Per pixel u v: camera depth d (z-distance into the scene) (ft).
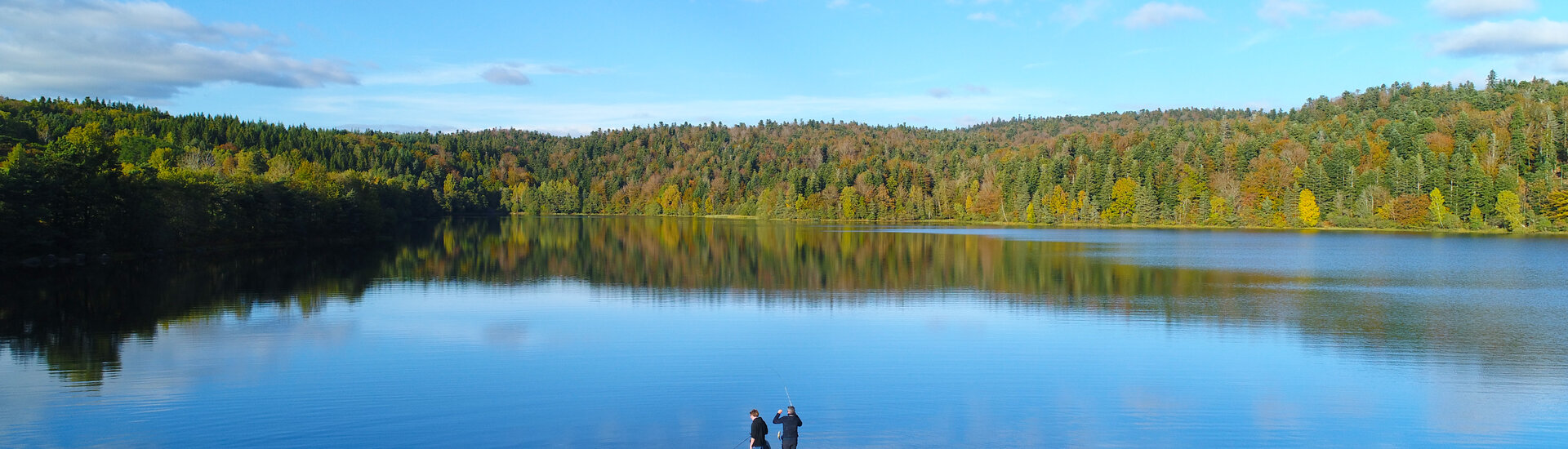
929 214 586.86
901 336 104.37
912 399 75.41
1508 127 490.08
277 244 268.82
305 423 66.54
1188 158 554.87
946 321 116.67
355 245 281.54
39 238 179.01
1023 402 74.64
